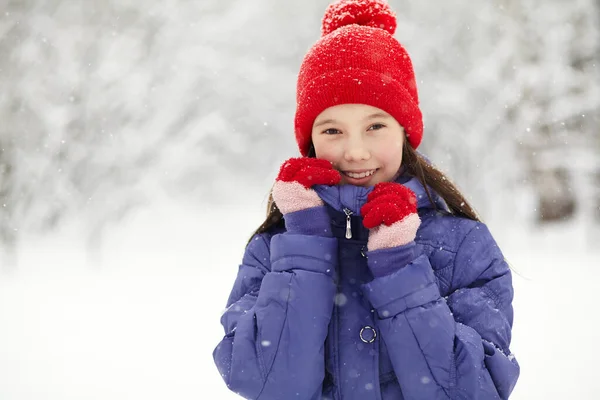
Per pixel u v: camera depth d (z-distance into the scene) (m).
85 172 9.77
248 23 11.88
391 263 1.55
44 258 9.55
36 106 9.62
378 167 1.72
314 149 1.93
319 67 1.79
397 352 1.51
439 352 1.49
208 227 13.66
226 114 12.06
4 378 4.13
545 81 11.48
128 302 6.52
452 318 1.54
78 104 9.73
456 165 11.42
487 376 1.50
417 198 1.73
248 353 1.56
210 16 11.29
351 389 1.57
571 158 11.77
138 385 4.02
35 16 9.96
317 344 1.54
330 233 1.65
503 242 10.76
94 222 9.72
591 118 11.86
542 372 4.09
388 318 1.53
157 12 10.60
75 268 8.80
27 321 5.68
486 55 11.91
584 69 11.99
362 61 1.75
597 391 3.73
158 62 10.56
